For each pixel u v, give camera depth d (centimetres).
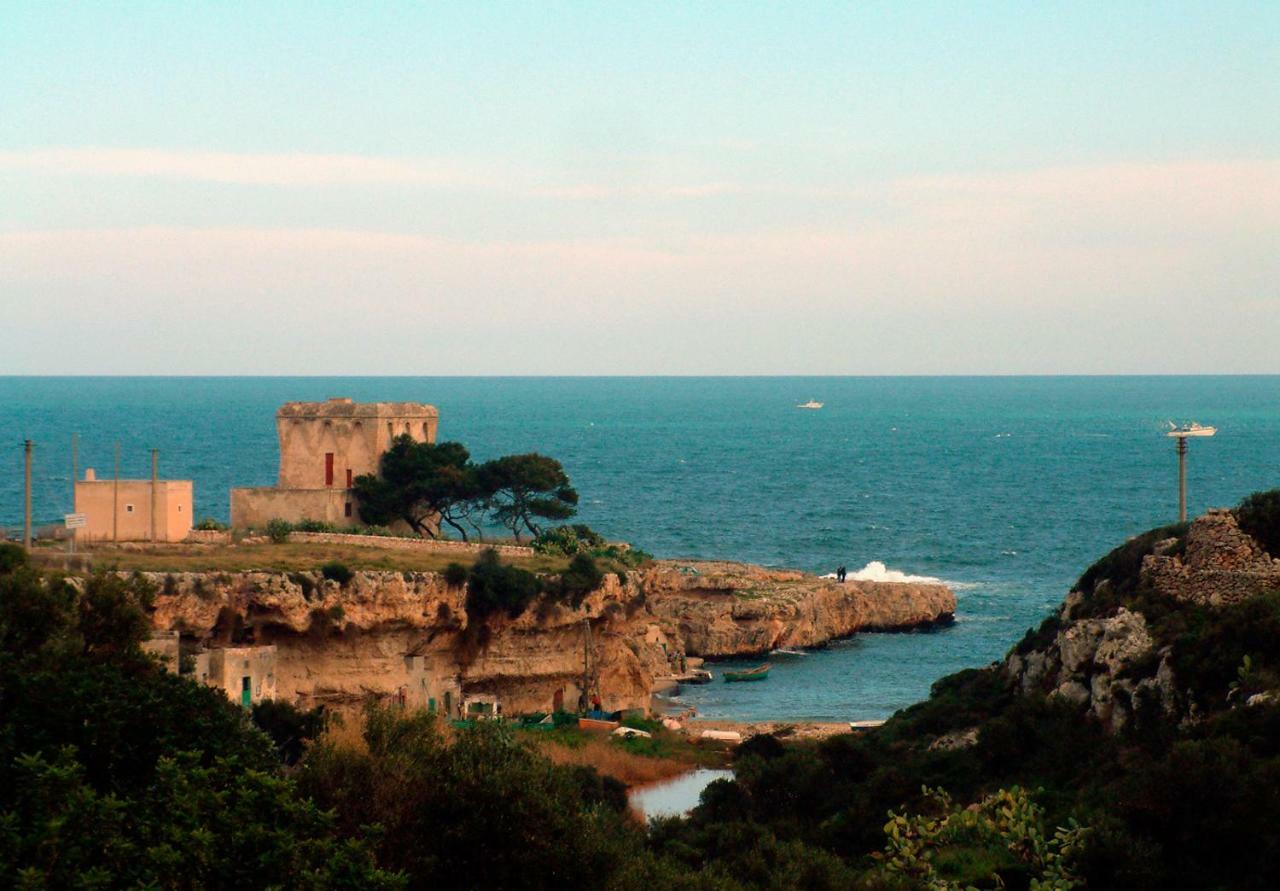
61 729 6028
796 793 8775
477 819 6066
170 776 5409
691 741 12762
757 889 6738
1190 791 6650
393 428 16538
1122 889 6469
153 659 7762
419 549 14425
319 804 6084
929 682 16388
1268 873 6297
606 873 6197
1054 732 8288
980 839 7212
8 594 7512
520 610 13400
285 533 14150
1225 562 8594
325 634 12056
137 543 12912
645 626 15688
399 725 6675
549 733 12369
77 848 4878
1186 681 7862
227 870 5041
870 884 6675
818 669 17050
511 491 17500
